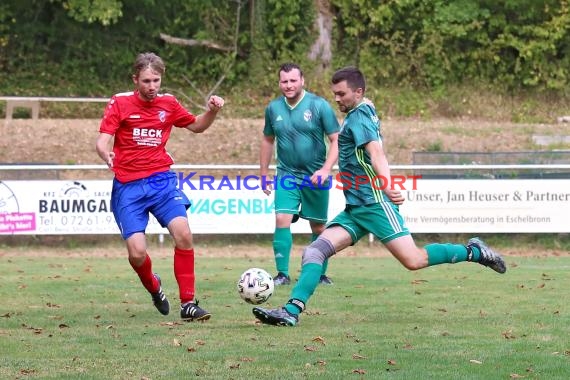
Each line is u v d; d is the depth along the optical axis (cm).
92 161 4747
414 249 1689
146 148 1759
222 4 6412
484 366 1316
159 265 2972
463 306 1969
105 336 1580
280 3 6228
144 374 1260
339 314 1855
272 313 1681
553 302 2031
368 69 6384
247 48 6425
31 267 2933
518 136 5175
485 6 6378
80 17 5800
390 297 2133
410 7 6353
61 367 1309
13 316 1834
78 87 6294
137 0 6172
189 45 6331
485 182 3503
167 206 1775
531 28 6341
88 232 3453
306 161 2417
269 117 2448
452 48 6400
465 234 3569
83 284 2423
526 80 6378
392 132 5125
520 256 3372
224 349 1446
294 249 3544
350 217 1723
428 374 1260
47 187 3438
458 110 6244
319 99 2398
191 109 6212
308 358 1372
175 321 1772
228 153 4869
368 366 1316
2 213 3428
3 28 6191
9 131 4981
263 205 3494
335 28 6444
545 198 3509
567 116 6156
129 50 6375
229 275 2669
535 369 1299
